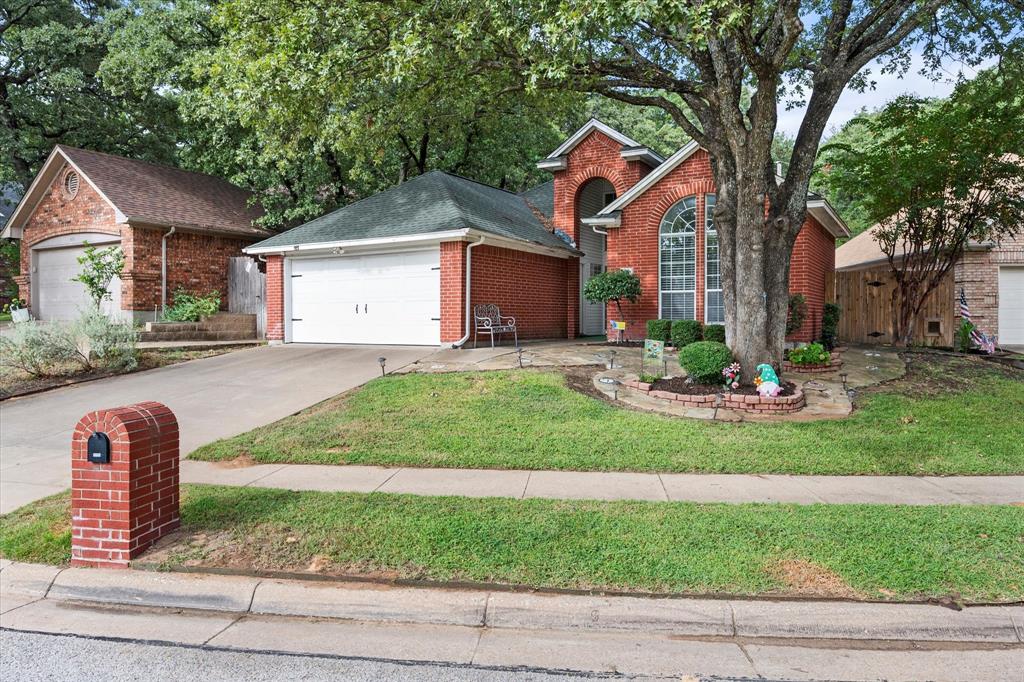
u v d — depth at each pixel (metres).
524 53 9.20
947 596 3.73
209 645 3.55
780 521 4.78
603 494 5.60
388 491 5.74
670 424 7.87
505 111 15.90
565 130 29.19
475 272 13.75
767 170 9.69
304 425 8.05
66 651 3.49
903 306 15.39
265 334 18.17
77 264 18.61
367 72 10.27
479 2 9.19
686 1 7.17
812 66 10.25
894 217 16.69
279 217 19.67
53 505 5.61
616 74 10.14
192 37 18.19
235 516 5.05
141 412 4.66
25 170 22.69
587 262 19.23
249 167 19.30
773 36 8.39
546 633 3.67
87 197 17.86
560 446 7.04
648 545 4.38
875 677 3.17
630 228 15.34
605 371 10.79
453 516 4.96
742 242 9.22
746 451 6.86
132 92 20.58
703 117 10.04
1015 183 13.71
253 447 7.25
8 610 4.05
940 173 13.77
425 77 10.73
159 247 17.39
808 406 8.89
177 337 16.36
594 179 18.64
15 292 24.97
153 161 24.77
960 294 15.64
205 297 18.50
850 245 25.42
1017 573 3.95
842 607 3.66
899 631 3.54
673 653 3.42
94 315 12.34
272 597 3.97
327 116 11.97
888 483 6.01
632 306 15.26
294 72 9.67
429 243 13.62
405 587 4.01
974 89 12.80
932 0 8.95
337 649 3.49
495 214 15.97
